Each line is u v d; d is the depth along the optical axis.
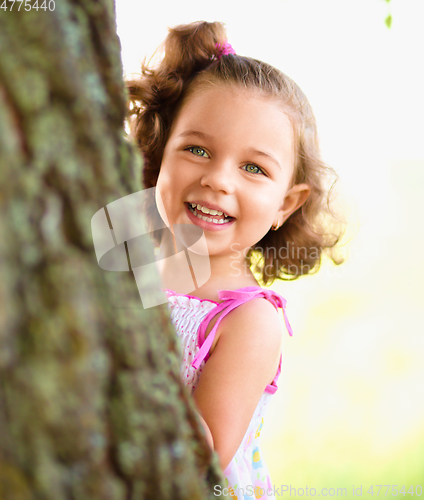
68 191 0.46
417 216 6.66
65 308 0.44
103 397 0.47
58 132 0.45
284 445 3.27
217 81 1.32
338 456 3.08
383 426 3.48
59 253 0.45
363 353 4.46
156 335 0.54
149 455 0.51
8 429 0.43
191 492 0.56
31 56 0.44
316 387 4.01
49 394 0.44
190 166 1.27
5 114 0.43
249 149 1.25
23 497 0.44
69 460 0.45
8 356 0.42
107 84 0.51
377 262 5.98
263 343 1.15
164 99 1.49
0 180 0.42
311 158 1.48
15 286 0.42
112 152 0.51
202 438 0.60
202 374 1.13
